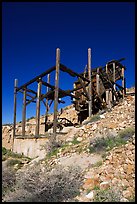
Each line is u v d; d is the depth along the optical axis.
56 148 14.44
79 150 12.29
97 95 23.22
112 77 25.23
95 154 11.22
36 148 17.62
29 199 7.64
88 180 8.15
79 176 8.73
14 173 10.42
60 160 11.73
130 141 10.62
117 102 22.58
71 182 8.12
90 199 7.07
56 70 18.34
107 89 24.56
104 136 12.88
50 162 11.98
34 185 8.02
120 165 8.44
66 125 25.05
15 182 9.67
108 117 16.38
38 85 20.33
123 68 25.89
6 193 8.71
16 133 25.33
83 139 14.64
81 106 25.58
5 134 26.41
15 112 22.56
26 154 18.31
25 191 8.09
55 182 7.89
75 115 26.75
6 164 13.78
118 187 7.38
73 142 14.48
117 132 13.57
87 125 15.80
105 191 7.24
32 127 24.75
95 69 24.84
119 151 9.37
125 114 15.60
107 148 11.25
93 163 10.16
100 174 8.48
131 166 8.00
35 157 16.80
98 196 7.04
